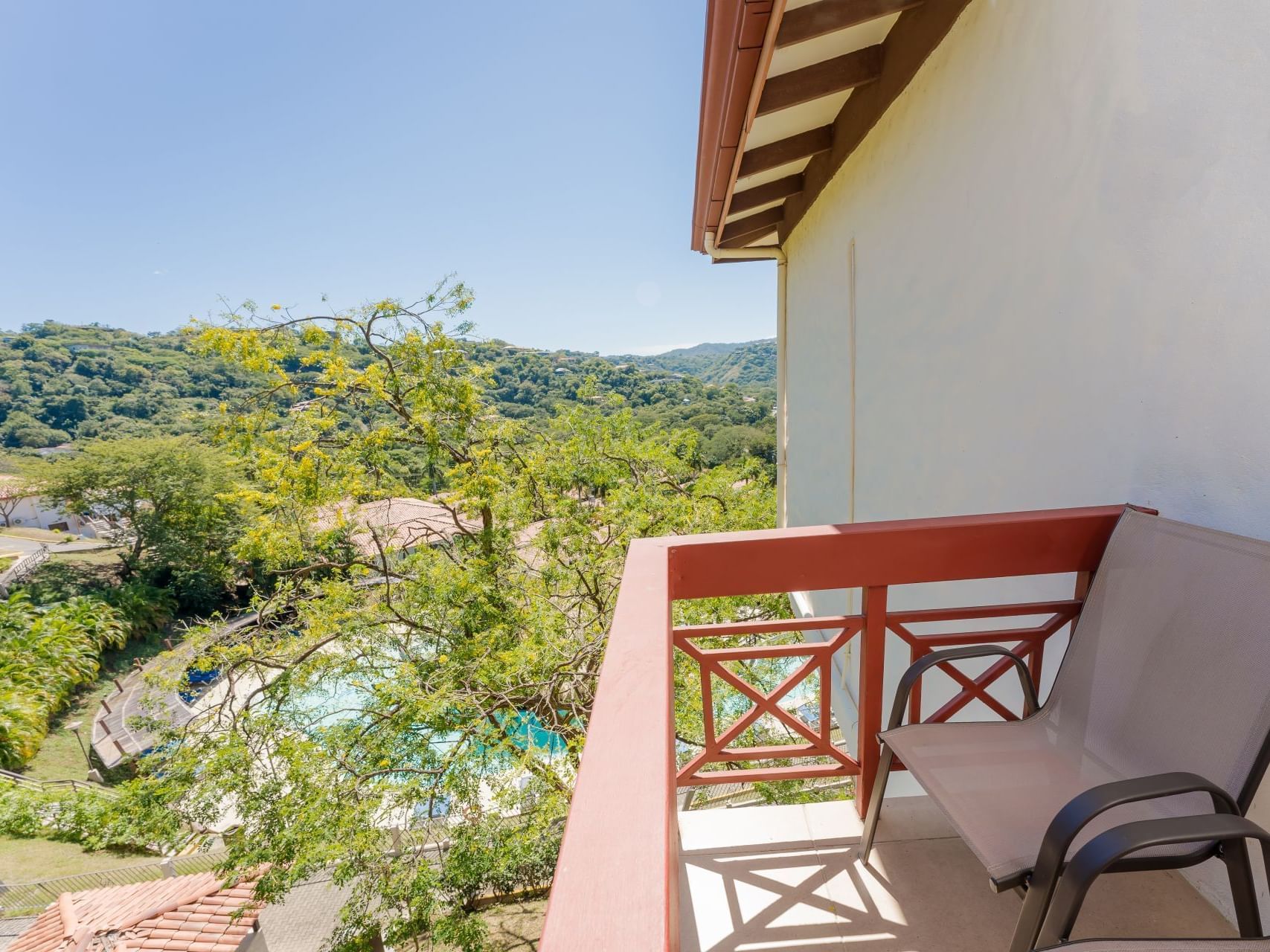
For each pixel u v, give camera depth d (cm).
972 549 156
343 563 1014
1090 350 172
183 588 2728
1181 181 137
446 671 788
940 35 249
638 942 39
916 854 170
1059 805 118
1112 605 135
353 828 652
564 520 977
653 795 56
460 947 822
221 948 776
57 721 1908
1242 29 119
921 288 281
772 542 155
